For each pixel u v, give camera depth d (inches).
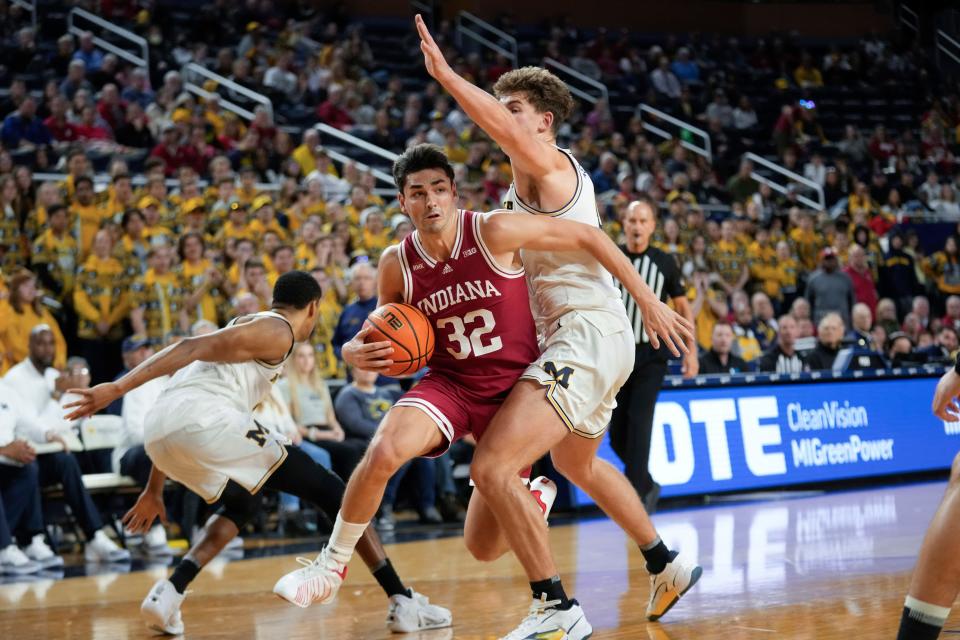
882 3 1037.2
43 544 295.6
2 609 221.8
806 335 502.3
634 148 712.4
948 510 114.3
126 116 568.1
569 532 311.3
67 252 418.6
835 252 582.2
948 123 932.0
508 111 156.6
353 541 157.3
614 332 161.3
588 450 168.6
